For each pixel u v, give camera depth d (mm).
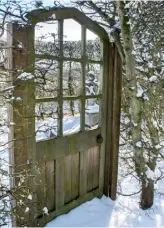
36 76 1704
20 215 1697
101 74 2299
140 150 2229
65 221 2029
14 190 1634
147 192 2324
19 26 1559
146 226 2074
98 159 2430
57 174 1996
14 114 1612
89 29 2096
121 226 2045
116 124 2402
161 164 3148
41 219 1889
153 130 2414
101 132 2391
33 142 1740
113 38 2203
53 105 2025
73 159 2141
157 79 2539
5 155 2359
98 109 2369
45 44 1837
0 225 1693
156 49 2477
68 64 2223
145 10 2203
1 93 1555
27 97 1661
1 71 1570
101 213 2223
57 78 1906
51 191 1975
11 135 1659
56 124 2055
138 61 2357
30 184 1738
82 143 2189
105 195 2527
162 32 2422
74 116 2186
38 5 1654
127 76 2082
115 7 2131
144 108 2326
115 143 2424
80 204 2271
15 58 1564
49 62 1813
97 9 2104
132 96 2123
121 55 2195
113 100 2389
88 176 2332
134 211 2297
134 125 2186
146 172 2275
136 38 2293
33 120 1722
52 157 1926
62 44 1883
